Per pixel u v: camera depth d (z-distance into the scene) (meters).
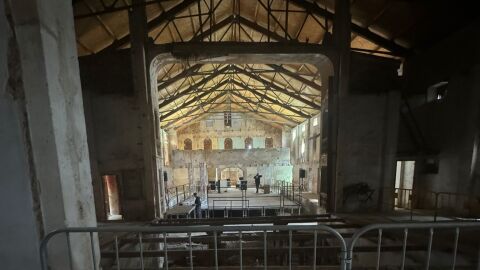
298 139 23.09
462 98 7.48
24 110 2.34
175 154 21.95
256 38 12.24
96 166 8.13
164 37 9.99
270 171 22.36
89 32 7.87
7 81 2.28
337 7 8.18
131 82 8.06
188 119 24.05
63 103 2.56
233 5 9.79
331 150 8.80
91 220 2.95
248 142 26.89
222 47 8.09
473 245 4.75
